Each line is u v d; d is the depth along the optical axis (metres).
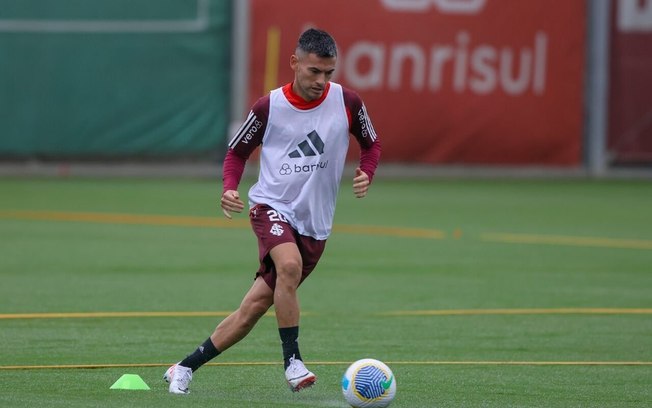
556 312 40.09
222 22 96.62
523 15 100.62
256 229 26.06
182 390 26.27
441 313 39.66
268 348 32.78
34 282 45.22
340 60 97.75
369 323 37.50
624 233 66.25
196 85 96.94
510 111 101.06
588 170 103.25
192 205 77.44
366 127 26.80
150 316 38.09
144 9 95.81
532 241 61.97
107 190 86.31
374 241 61.03
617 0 102.06
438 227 67.81
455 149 100.62
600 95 102.38
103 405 24.77
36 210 72.62
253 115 26.06
